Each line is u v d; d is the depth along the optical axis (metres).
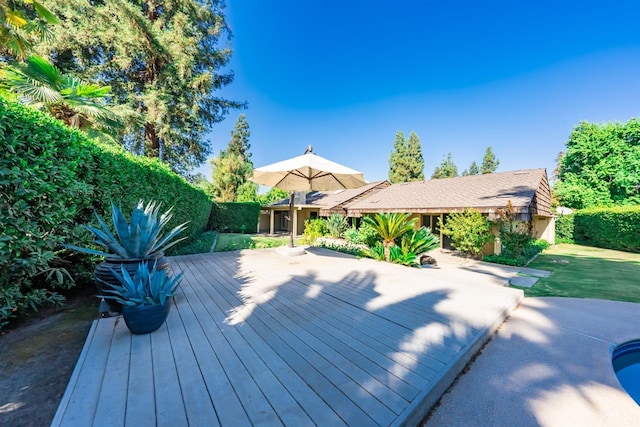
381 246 8.21
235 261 7.50
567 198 20.36
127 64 13.69
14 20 5.30
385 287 4.98
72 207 4.24
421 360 2.52
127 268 3.53
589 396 2.46
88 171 4.75
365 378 2.22
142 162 6.83
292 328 3.16
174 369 2.28
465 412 2.20
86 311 4.19
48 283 4.48
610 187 19.62
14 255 3.31
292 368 2.34
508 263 9.70
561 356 3.14
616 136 19.14
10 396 2.29
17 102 3.42
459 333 3.13
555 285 6.71
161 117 14.69
